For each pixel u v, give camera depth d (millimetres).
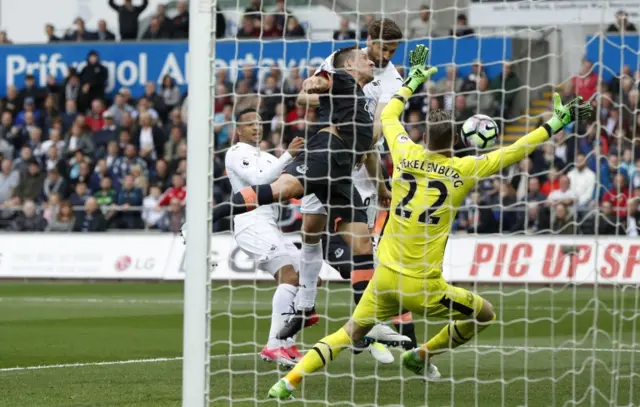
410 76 11898
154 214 34750
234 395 12484
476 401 11680
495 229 29875
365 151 13367
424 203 11180
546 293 27562
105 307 24906
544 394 12547
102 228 34844
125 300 26719
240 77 35656
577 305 24531
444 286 11383
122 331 19906
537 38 32938
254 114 15086
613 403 11727
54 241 34188
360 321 11516
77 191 35750
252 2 36188
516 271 28984
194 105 10734
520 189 30172
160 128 37500
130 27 40750
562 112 11227
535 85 33125
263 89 35094
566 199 29641
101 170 36406
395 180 11422
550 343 17609
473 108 32094
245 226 15539
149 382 13672
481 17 32906
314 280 14734
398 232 11297
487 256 29203
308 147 13047
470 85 32031
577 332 19406
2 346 17656
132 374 14398
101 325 21000
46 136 38906
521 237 29344
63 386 13352
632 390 12469
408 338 13953
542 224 29719
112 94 39344
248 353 16500
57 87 39500
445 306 11375
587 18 32812
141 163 36625
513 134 32688
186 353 10609
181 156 37125
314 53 35438
